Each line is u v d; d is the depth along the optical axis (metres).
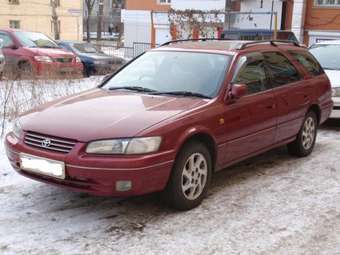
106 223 4.52
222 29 25.98
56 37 35.28
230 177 5.96
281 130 6.21
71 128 4.44
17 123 4.95
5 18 40.88
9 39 14.27
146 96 5.27
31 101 8.77
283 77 6.35
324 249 4.14
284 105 6.18
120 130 4.34
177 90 5.38
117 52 29.48
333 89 8.88
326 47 10.56
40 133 4.53
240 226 4.54
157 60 5.99
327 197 5.35
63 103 5.16
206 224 4.55
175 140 4.53
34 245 4.07
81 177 4.27
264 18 27.41
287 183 5.79
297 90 6.51
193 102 5.04
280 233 4.42
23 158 4.59
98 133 4.32
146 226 4.48
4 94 8.91
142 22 32.94
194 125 4.75
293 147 6.86
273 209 4.96
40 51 13.73
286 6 27.38
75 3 46.44
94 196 5.14
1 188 5.30
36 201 4.98
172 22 26.50
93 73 16.62
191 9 26.73
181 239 4.24
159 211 4.81
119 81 5.88
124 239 4.21
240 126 5.37
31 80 9.82
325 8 27.14
